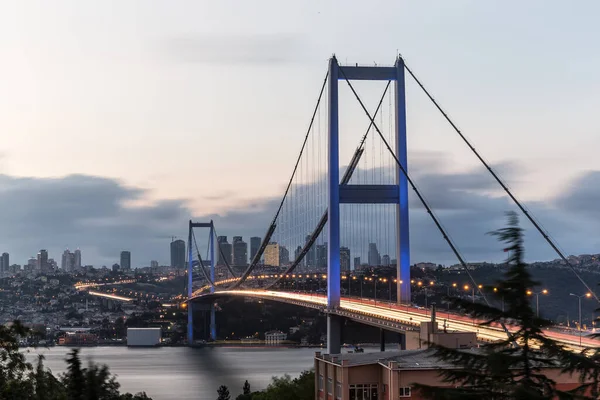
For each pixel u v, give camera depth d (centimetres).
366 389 7962
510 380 2578
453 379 2605
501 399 2516
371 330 14912
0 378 4784
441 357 2669
